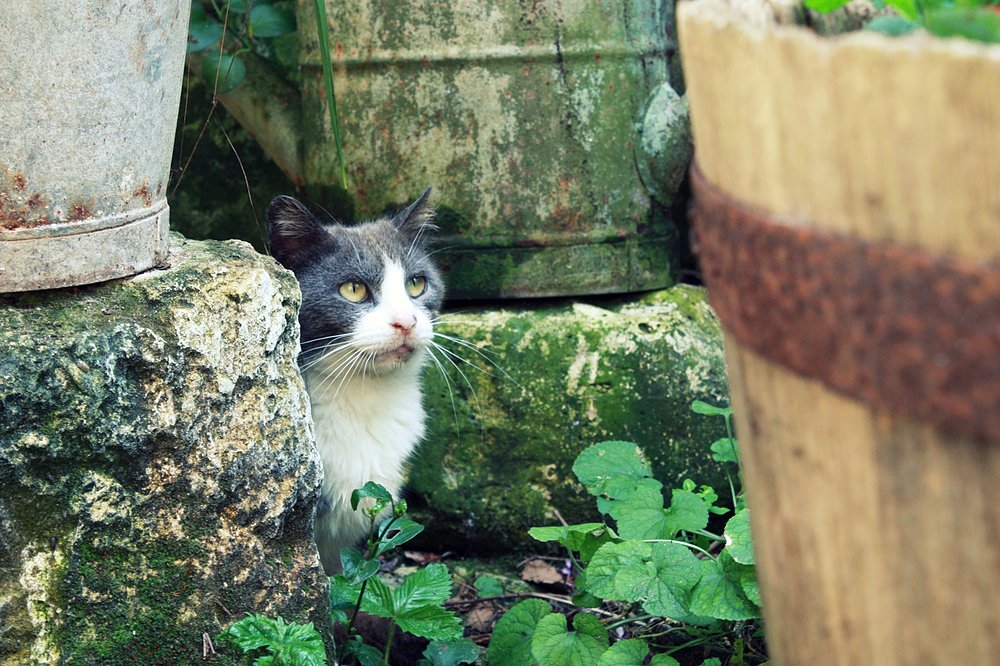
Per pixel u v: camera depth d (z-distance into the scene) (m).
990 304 0.69
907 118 0.70
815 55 0.74
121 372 1.50
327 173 2.76
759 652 2.00
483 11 2.53
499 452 2.65
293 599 1.68
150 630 1.55
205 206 3.32
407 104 2.60
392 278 2.40
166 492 1.56
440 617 1.84
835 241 0.77
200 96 3.24
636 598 1.74
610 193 2.69
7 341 1.44
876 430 0.80
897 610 0.85
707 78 0.90
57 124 1.43
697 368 2.67
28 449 1.44
